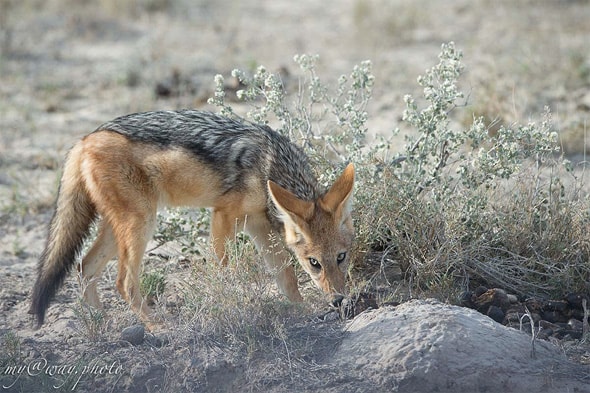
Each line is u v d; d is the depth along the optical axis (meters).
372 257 11.52
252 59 23.11
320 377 8.77
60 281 10.46
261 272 10.16
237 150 10.61
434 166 11.87
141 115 10.66
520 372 8.65
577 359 9.20
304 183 10.84
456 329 8.90
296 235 10.45
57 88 21.41
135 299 10.46
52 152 17.50
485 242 11.20
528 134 11.52
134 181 10.37
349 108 11.88
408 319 9.15
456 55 11.85
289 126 12.04
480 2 28.91
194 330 9.55
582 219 11.32
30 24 27.23
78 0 29.02
